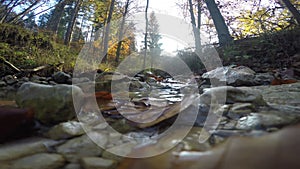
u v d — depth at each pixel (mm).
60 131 1033
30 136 1021
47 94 1226
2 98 1938
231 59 6500
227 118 1128
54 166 787
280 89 2258
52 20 18562
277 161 429
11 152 856
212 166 495
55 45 10438
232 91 1410
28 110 1077
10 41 7922
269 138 481
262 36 6719
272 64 5434
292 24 7059
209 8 8961
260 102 1376
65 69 6855
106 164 798
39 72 5633
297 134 454
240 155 473
